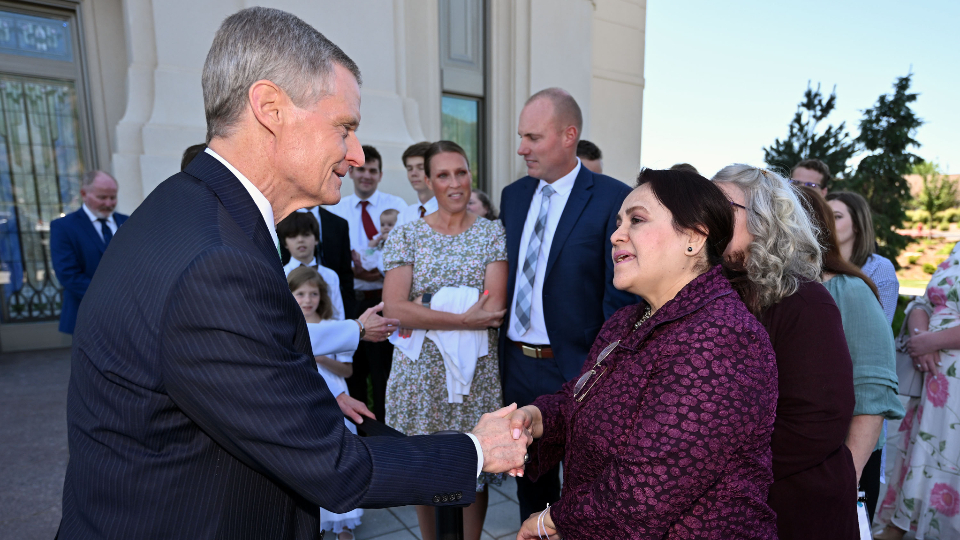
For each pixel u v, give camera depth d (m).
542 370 2.06
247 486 0.79
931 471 2.26
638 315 1.15
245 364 0.69
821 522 1.13
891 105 10.46
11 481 2.80
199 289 0.69
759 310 1.15
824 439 1.09
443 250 2.09
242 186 0.85
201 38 4.41
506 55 6.42
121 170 4.22
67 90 5.30
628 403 0.96
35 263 5.46
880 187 10.38
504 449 1.04
